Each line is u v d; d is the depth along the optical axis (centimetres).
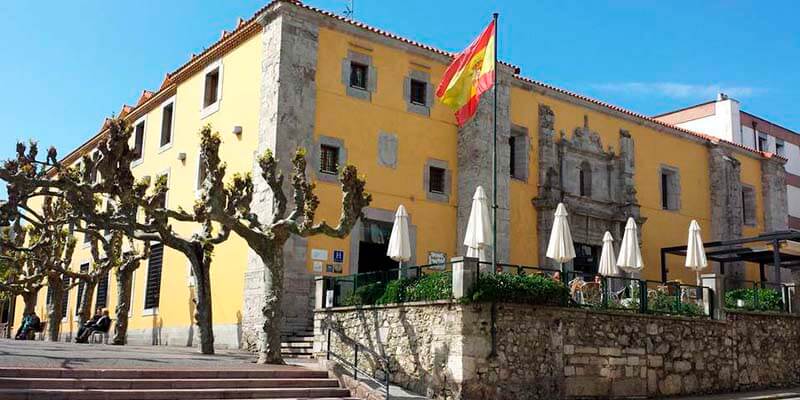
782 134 4672
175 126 2930
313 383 1547
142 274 2980
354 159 2383
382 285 1788
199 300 1950
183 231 2714
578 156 3025
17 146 2066
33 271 3216
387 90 2514
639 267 2067
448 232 2584
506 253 2623
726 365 2030
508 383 1541
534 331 1608
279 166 2198
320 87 2350
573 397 1644
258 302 2180
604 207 3069
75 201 1897
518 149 2853
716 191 3575
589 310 1717
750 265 3628
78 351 1805
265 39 2367
